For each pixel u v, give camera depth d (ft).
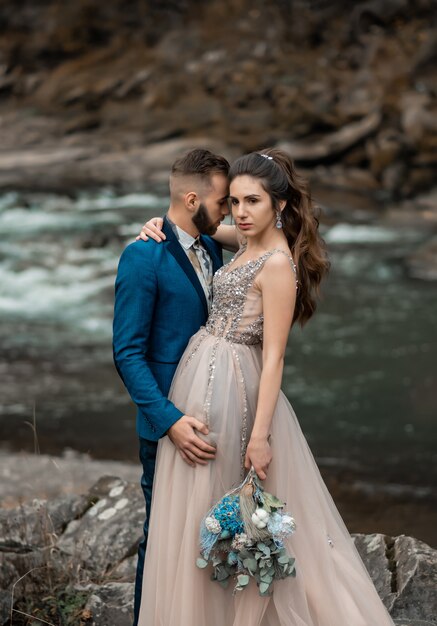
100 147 63.16
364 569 10.13
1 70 75.72
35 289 40.22
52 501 14.71
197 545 9.47
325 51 72.69
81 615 11.25
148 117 67.41
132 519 13.94
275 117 63.98
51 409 26.48
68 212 51.62
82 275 42.09
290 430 9.95
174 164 10.09
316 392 27.96
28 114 69.97
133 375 9.61
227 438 9.55
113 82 71.77
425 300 37.91
